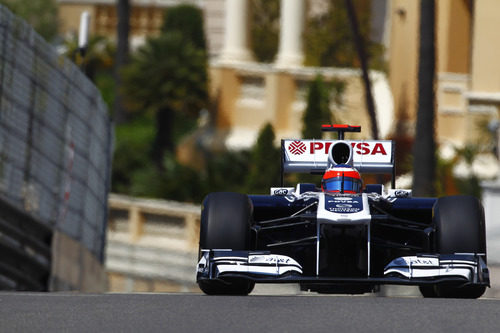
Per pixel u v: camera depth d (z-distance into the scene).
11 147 55.06
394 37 111.62
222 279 29.84
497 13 99.69
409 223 31.64
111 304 26.39
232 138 112.38
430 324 22.30
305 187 32.06
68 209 64.38
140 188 102.44
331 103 105.69
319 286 31.12
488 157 98.38
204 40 132.00
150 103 113.50
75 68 65.69
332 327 21.81
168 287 88.94
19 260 53.28
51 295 30.33
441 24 103.25
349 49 121.75
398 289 53.44
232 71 114.25
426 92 75.06
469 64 103.69
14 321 22.73
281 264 28.92
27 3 166.12
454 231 29.64
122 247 91.94
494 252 55.28
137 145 114.75
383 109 107.62
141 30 166.62
